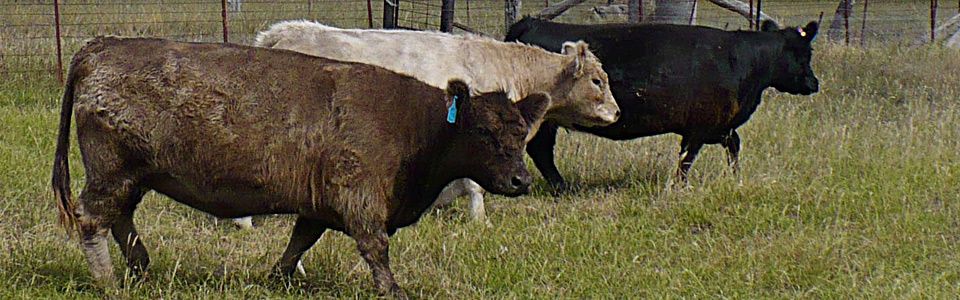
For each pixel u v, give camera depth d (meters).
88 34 15.25
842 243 7.25
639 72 8.93
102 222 5.73
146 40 5.72
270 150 5.55
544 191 9.19
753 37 9.38
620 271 6.77
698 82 9.02
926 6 24.28
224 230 7.61
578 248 7.22
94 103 5.55
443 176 5.91
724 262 6.96
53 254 6.43
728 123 9.33
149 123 5.52
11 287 5.73
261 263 6.64
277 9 18.98
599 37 9.09
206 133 5.52
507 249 7.12
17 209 7.64
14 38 14.45
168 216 7.77
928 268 6.86
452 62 7.89
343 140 5.57
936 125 10.81
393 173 5.71
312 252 6.77
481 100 5.74
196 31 16.00
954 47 17.17
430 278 6.50
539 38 9.27
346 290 6.12
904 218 7.76
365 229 5.68
